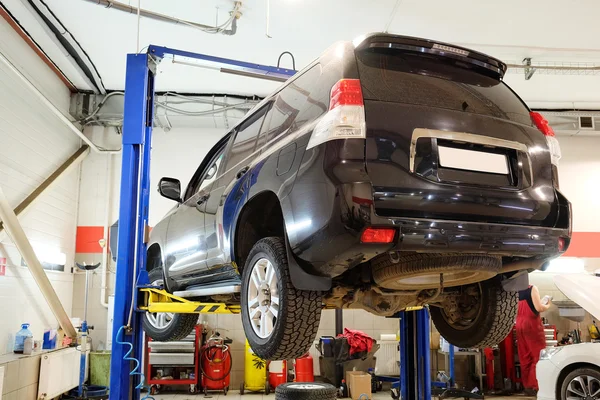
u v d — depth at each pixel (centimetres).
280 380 764
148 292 360
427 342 409
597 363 520
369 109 204
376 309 279
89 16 620
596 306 509
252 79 786
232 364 823
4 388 533
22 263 670
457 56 234
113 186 858
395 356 813
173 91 834
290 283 225
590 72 739
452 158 211
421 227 195
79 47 695
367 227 190
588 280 535
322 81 229
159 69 746
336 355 738
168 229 404
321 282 218
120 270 357
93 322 828
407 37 224
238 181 280
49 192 753
